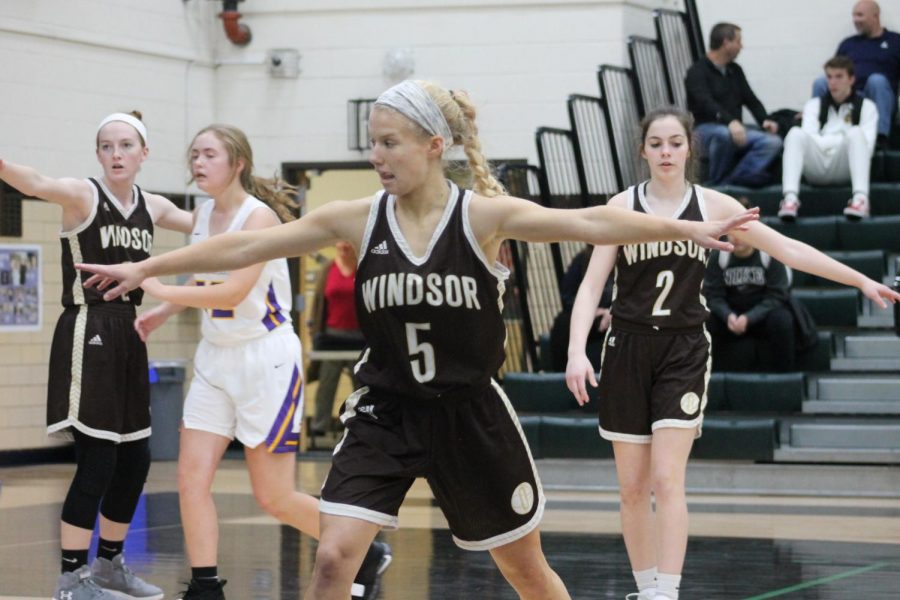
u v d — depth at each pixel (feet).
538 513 17.54
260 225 25.05
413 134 16.46
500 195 17.75
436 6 58.70
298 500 25.25
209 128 25.20
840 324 50.16
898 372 47.26
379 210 16.87
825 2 60.23
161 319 25.66
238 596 26.45
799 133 52.90
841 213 54.29
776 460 45.47
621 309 23.76
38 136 53.62
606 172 56.65
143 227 26.05
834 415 46.19
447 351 16.76
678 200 23.99
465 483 17.22
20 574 29.40
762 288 47.16
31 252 54.80
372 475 16.78
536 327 55.31
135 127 25.77
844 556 31.55
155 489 46.55
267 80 60.29
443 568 30.01
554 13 57.77
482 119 58.34
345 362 63.10
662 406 23.15
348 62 59.62
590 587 27.61
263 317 24.88
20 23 52.80
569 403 48.44
